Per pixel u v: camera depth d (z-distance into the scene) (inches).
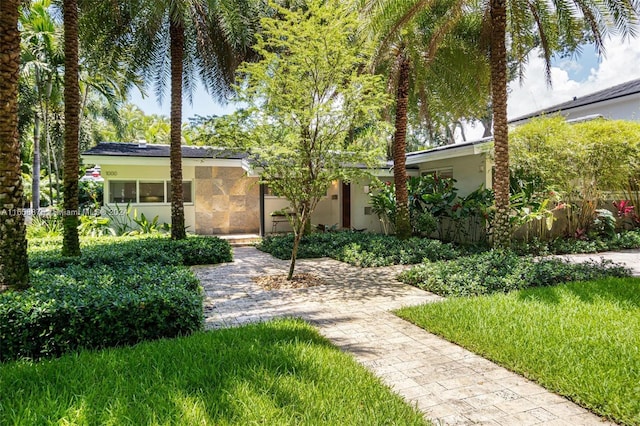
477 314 201.6
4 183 185.3
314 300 254.8
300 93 286.8
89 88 703.7
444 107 495.8
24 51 488.4
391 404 116.9
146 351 151.8
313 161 296.0
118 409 107.6
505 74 333.7
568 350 153.7
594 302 218.5
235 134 292.4
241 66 344.8
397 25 351.9
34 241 423.5
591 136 442.3
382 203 534.9
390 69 434.3
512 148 458.6
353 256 396.2
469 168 518.3
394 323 206.2
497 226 343.6
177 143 425.7
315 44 273.4
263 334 174.6
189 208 610.5
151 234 521.0
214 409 109.8
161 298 175.6
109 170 565.6
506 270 288.2
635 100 646.5
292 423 105.0
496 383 138.1
